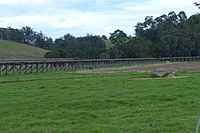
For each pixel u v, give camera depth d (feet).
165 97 67.46
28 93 80.12
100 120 50.11
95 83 98.27
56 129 45.09
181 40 392.47
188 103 61.52
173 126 45.16
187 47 394.52
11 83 107.76
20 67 167.12
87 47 450.30
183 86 83.97
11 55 459.32
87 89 84.64
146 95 69.36
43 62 184.44
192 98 66.59
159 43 395.14
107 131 43.32
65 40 485.15
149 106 60.44
